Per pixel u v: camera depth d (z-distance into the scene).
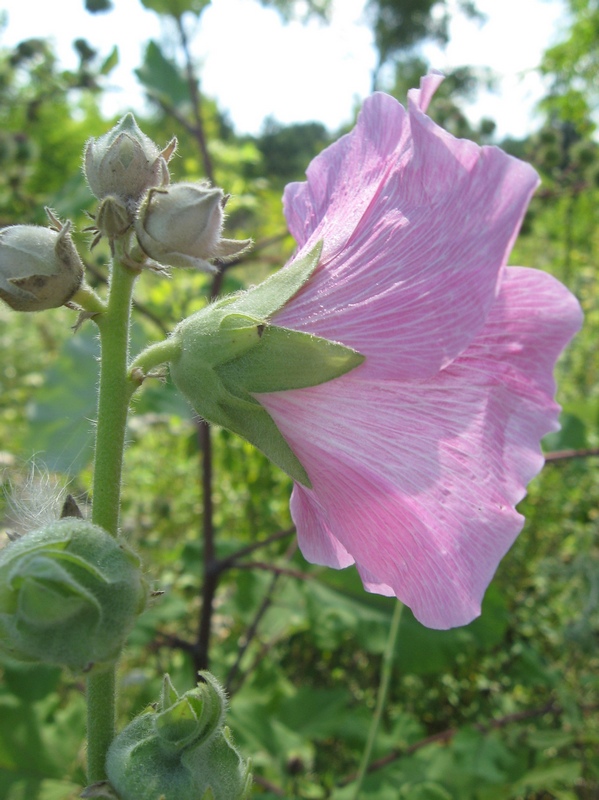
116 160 0.13
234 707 0.31
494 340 0.14
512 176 0.12
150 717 0.12
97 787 0.12
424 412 0.13
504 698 0.34
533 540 0.40
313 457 0.14
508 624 0.37
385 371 0.13
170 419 0.50
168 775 0.11
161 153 0.13
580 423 0.37
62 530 0.11
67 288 0.12
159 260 0.12
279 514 0.46
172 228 0.12
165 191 0.12
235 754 0.12
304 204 0.17
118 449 0.13
